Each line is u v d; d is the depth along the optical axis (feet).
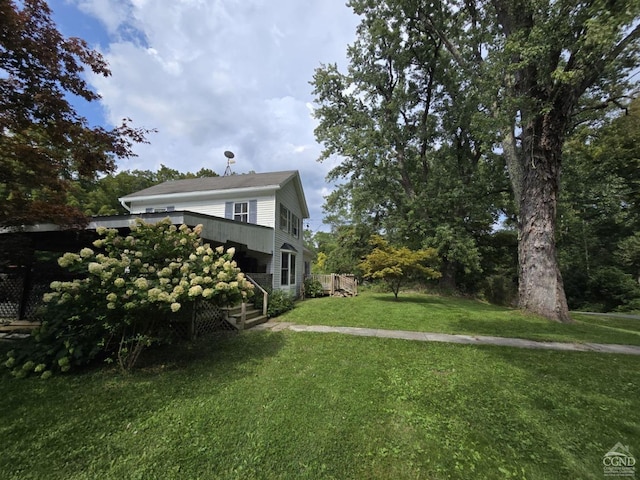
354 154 52.60
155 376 12.71
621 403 10.71
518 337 20.85
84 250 12.89
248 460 7.36
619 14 16.26
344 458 7.51
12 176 15.78
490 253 61.93
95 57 16.75
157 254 15.46
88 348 13.47
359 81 53.98
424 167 59.52
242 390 11.29
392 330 22.58
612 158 49.70
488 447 8.05
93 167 17.57
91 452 7.55
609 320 33.96
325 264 79.71
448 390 11.58
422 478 6.89
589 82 24.26
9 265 21.30
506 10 26.96
